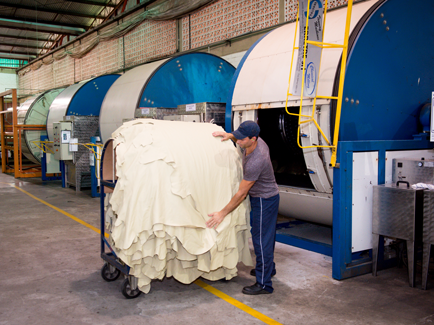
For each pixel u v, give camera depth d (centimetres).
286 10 684
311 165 350
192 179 275
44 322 252
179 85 655
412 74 381
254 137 273
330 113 325
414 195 296
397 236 311
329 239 405
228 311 266
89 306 276
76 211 612
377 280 322
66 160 838
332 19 374
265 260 291
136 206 258
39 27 1588
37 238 456
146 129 283
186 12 911
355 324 246
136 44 1153
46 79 1925
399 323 247
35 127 1073
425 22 387
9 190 837
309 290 301
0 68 2278
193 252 271
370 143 324
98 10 1405
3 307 274
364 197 326
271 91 379
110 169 333
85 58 1509
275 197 289
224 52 820
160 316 260
